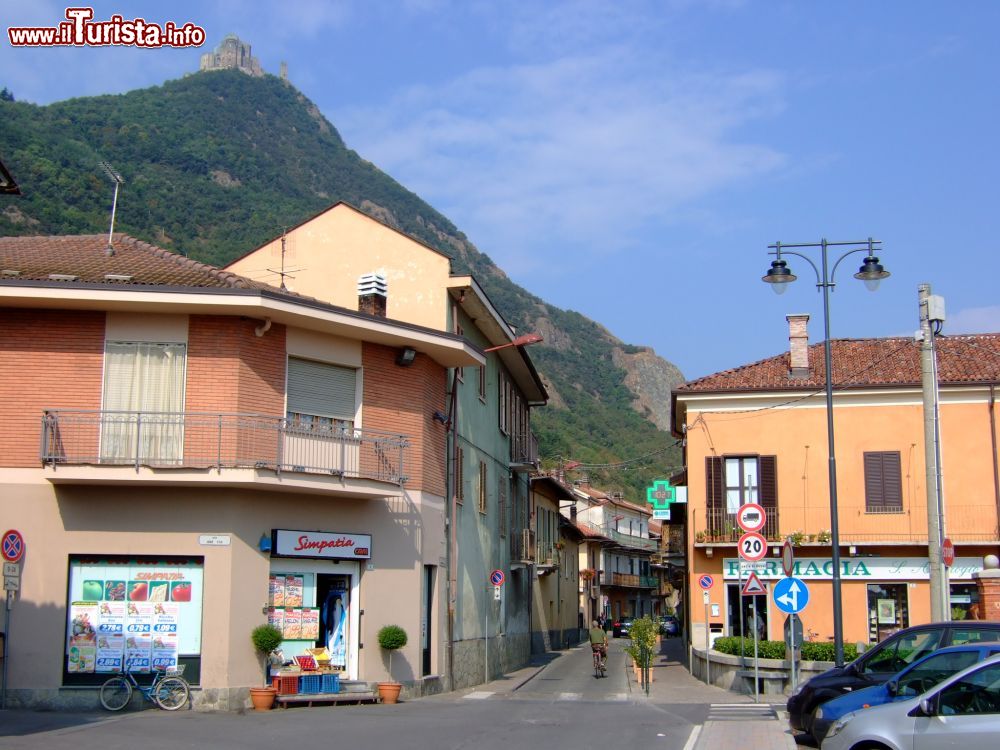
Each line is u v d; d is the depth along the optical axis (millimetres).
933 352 19188
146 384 20484
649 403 162250
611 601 79500
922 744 10234
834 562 21281
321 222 28891
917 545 28953
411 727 16594
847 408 30391
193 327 20734
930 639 14914
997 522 28859
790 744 14734
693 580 30703
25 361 20297
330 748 13906
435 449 25438
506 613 35438
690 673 32250
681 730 16703
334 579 22203
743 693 25094
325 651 21594
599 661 32688
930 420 18953
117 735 14906
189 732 15445
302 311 20969
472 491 29734
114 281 20891
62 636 19562
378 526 22953
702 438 31094
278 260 29031
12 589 18703
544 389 40562
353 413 23000
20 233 56312
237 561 20078
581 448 109500
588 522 76688
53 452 19844
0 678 19219
